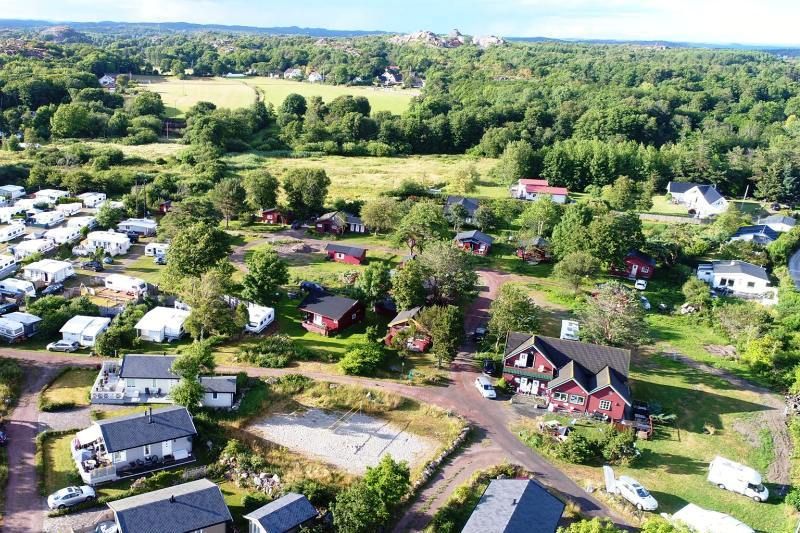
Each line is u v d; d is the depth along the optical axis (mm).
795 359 77125
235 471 55125
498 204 130875
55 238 107062
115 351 73188
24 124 185625
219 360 72875
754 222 132625
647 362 78250
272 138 197250
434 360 76125
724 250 111625
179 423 57406
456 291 85750
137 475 53969
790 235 113688
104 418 61438
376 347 75375
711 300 93062
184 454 56656
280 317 85250
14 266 94375
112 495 51344
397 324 79875
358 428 63031
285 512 47219
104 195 133125
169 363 66562
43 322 76562
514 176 154750
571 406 66500
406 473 51188
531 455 59312
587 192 155625
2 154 161875
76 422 60625
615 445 58875
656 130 195625
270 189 126625
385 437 61781
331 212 127000
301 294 92000
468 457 58500
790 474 58250
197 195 136125
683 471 58062
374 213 117812
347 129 199375
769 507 53562
